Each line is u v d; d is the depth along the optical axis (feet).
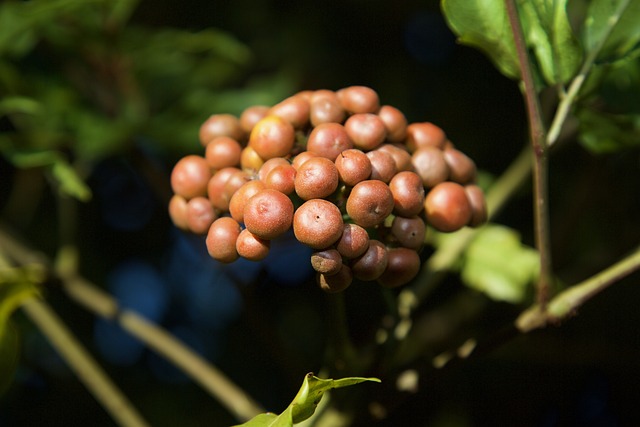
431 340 1.49
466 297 1.51
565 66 1.19
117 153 1.49
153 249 1.86
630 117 1.26
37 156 1.37
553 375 1.70
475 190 1.17
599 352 1.61
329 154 1.10
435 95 1.78
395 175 1.11
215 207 1.15
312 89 1.82
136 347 1.82
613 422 1.71
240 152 1.16
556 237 1.54
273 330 1.38
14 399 1.76
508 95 1.74
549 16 1.18
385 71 1.80
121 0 1.45
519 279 1.42
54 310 1.78
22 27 1.40
